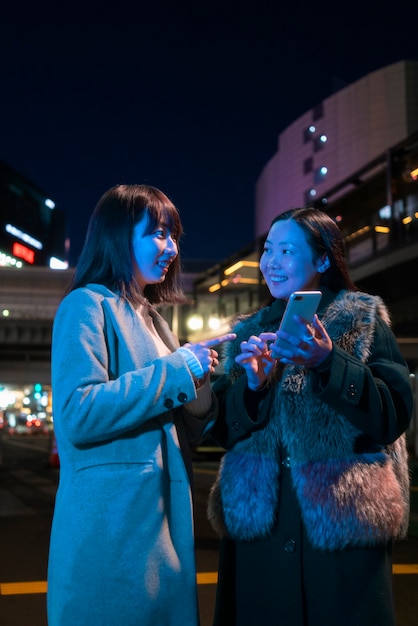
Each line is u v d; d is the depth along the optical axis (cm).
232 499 203
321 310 213
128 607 167
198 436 207
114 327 186
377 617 182
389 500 188
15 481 1461
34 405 8331
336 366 184
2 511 967
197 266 5503
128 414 171
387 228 2284
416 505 914
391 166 2078
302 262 216
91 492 172
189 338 4212
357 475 188
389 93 7806
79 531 170
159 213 199
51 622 172
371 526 183
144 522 173
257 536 196
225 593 207
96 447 176
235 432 211
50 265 19038
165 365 178
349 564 185
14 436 6719
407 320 2527
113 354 185
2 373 5509
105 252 198
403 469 204
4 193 16800
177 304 226
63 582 169
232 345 236
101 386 171
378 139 7800
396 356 206
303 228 217
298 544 192
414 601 464
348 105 8119
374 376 198
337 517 184
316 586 187
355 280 2170
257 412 208
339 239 222
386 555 191
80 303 184
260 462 202
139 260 200
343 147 8088
